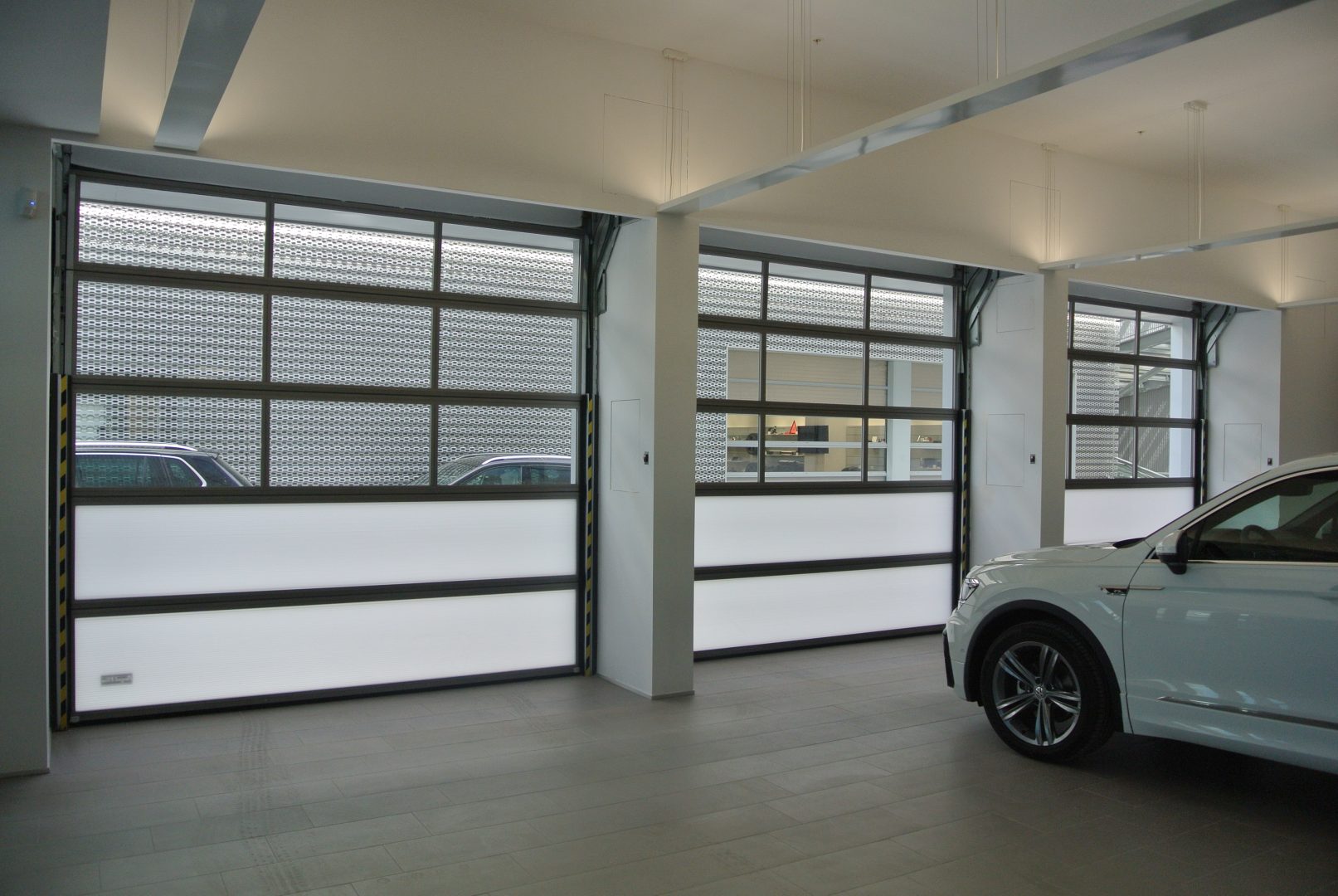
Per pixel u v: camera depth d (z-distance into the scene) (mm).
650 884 3350
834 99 6859
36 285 4473
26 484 4453
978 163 7629
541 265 6426
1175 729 4137
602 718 5508
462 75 5422
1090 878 3432
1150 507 9750
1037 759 4766
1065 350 8070
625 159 5949
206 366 5375
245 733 5094
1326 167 8617
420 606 6023
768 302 7301
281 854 3584
